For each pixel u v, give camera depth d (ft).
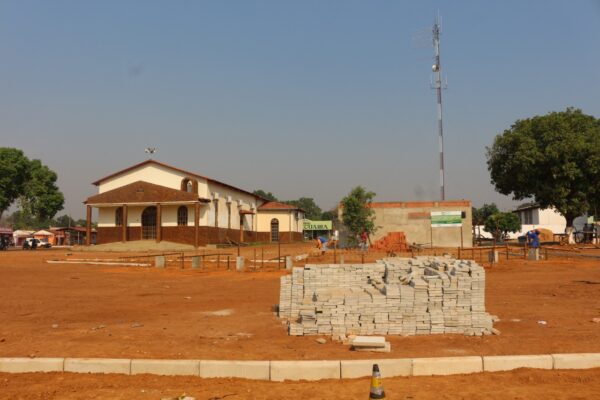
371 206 130.62
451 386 23.38
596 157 132.67
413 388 23.12
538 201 151.02
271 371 25.09
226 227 170.09
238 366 25.36
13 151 205.26
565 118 145.07
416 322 34.63
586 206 141.59
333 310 34.86
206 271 84.17
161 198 146.51
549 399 21.58
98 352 29.76
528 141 142.00
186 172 152.46
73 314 43.78
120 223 154.51
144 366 25.86
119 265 95.50
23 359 26.58
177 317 42.09
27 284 66.59
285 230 206.28
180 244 145.48
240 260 85.46
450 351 29.76
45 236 254.06
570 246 134.21
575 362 26.04
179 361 25.91
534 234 101.19
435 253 112.16
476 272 35.12
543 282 63.62
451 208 128.98
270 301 50.83
